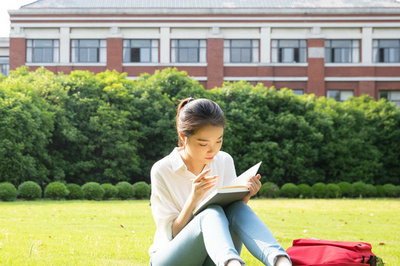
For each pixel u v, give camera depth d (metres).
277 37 27.36
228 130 19.58
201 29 27.34
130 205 12.20
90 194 15.80
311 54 27.22
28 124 15.92
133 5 28.50
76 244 5.12
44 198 15.79
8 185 14.25
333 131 20.97
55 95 18.27
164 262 2.43
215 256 2.02
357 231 7.02
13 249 4.55
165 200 2.55
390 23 27.30
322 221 8.41
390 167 22.20
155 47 27.34
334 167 21.33
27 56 27.11
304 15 27.33
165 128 19.58
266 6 28.45
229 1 29.02
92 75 20.19
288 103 21.31
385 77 27.34
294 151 20.30
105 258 4.32
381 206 12.73
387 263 4.29
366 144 21.62
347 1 28.75
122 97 19.17
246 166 19.86
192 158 2.50
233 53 27.44
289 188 18.38
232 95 21.16
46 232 6.22
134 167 18.80
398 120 21.88
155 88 20.33
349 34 27.42
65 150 18.59
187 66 27.17
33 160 16.19
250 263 4.14
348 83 27.44
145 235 6.12
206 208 2.33
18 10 26.80
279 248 2.05
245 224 2.21
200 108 2.33
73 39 27.25
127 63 27.00
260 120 20.39
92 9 27.02
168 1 28.97
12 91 16.62
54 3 28.23
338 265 2.32
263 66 27.08
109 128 18.27
